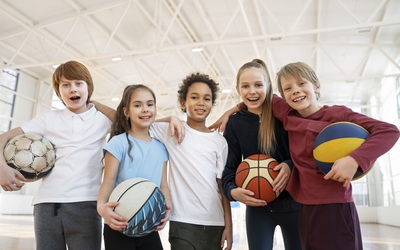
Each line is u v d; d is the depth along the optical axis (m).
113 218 1.62
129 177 1.93
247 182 1.98
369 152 1.51
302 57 11.48
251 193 1.94
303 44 9.85
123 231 1.67
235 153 2.29
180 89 2.49
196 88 2.30
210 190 2.14
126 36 10.36
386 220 13.23
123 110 2.12
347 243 1.59
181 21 9.46
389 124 1.58
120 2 8.44
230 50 11.32
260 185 1.95
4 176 1.80
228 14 8.98
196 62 12.30
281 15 8.87
